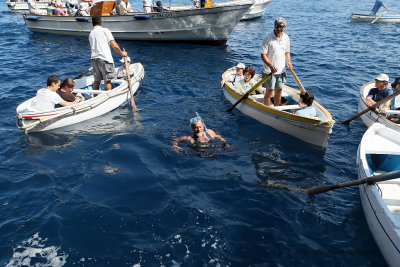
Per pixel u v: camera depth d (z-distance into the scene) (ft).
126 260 12.41
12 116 25.03
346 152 20.26
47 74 35.78
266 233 13.75
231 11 45.39
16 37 55.88
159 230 13.82
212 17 46.11
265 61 21.50
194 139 20.83
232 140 21.25
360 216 14.82
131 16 48.70
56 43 50.93
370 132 18.37
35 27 58.85
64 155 19.51
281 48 21.49
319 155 19.77
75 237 13.42
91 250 12.83
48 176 17.44
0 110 26.11
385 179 13.28
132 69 33.06
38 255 12.57
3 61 40.65
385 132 18.13
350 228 14.11
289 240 13.43
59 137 21.70
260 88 26.89
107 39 25.68
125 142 20.89
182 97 28.89
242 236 13.57
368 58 42.34
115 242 13.20
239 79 28.94
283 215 14.79
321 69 37.91
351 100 28.84
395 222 11.93
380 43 50.70
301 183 17.11
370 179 13.71
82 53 44.83
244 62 41.42
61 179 17.21
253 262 12.41
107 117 24.76
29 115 21.12
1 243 13.06
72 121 23.38
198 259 12.48
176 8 61.26
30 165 18.47
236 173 17.79
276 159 19.21
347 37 55.36
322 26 66.03
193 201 15.57
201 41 49.88
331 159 19.39
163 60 41.73
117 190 16.34
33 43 51.06
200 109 26.17
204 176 17.49
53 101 22.54
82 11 52.75
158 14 47.09
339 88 31.76
